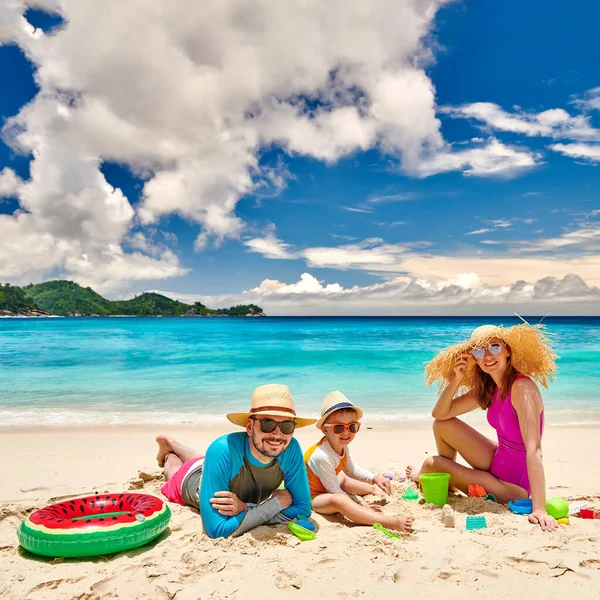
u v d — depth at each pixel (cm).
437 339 3481
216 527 382
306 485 426
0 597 294
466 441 502
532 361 463
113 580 314
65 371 1717
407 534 388
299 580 310
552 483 545
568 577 313
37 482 534
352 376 1586
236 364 1920
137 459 638
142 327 6856
